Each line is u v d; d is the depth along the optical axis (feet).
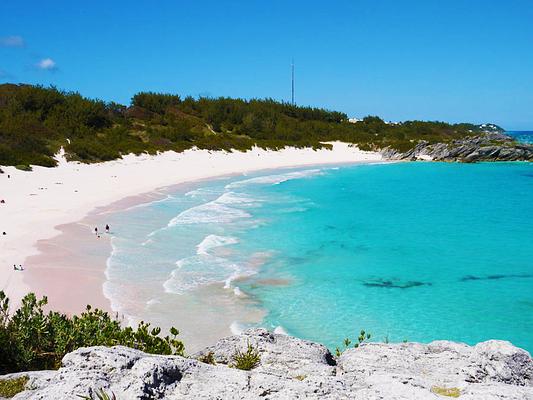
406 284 65.87
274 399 15.21
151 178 159.53
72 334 25.27
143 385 15.29
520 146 263.70
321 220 104.47
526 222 107.65
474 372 18.70
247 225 96.27
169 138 223.51
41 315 26.27
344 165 242.58
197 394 15.61
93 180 140.26
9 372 22.63
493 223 106.83
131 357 17.71
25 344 24.36
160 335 46.60
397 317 54.95
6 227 80.33
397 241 89.04
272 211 112.88
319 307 56.75
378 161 262.67
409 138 318.45
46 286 55.98
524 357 20.06
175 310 52.90
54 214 93.40
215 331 48.67
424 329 51.98
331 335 49.78
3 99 199.11
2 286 54.85
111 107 233.55
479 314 56.18
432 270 72.33
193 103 284.82
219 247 78.84
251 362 19.83
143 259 69.77
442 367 19.47
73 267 63.52
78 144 169.58
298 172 209.87
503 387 16.31
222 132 262.26
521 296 62.03
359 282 65.98
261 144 255.50
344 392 15.67
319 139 299.38
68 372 16.69
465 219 110.73
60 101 206.08
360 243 86.48
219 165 207.82
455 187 166.09
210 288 60.23
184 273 64.85
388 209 121.90
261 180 176.24
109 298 54.29
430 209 122.93
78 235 79.71
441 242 89.25
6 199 102.73
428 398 14.87
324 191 151.64
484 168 231.71
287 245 82.58
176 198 125.39
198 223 95.30
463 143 274.36
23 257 65.51
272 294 59.93
